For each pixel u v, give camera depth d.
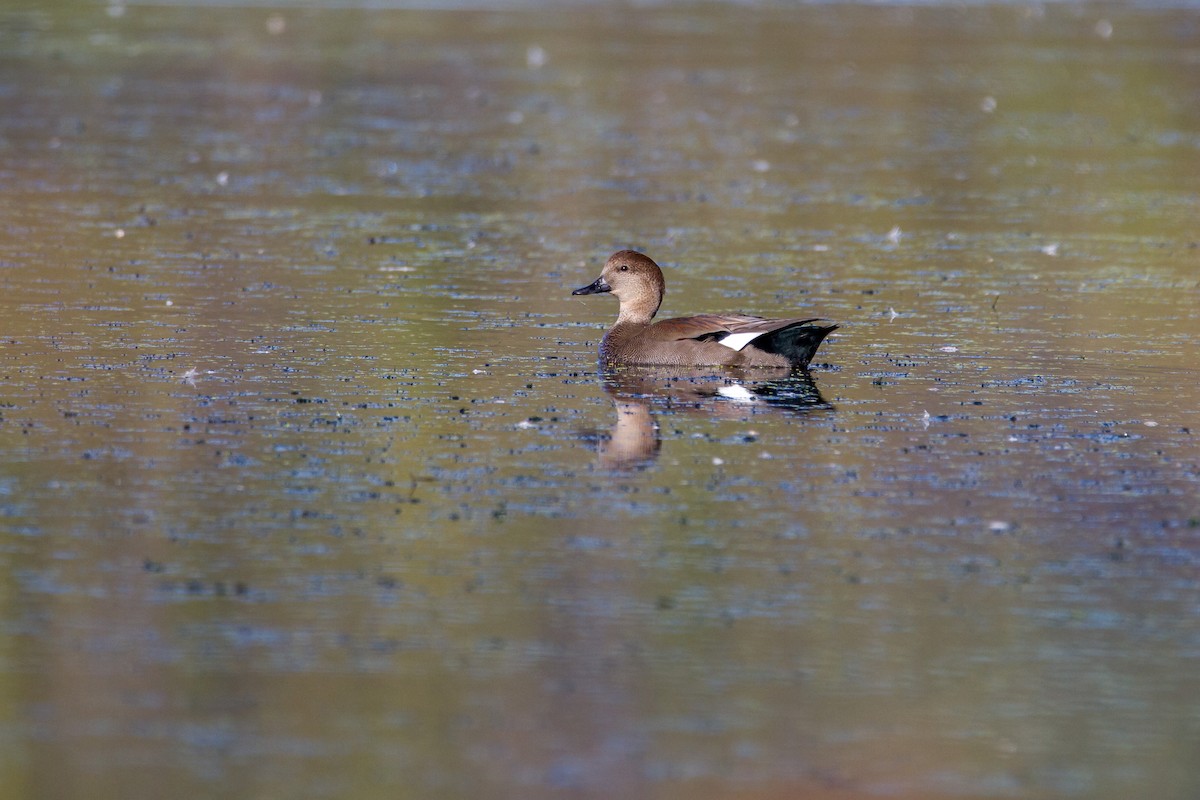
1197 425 15.46
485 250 24.05
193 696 9.59
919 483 13.59
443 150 32.25
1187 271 23.31
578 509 12.80
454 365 17.42
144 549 11.78
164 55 42.69
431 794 8.59
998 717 9.54
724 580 11.43
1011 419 15.59
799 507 12.96
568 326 19.56
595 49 45.53
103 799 8.46
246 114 35.41
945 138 34.94
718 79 41.28
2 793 8.49
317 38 46.31
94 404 15.46
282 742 9.09
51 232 24.14
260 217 25.81
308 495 13.00
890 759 9.05
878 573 11.62
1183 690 9.91
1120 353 18.47
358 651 10.21
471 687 9.78
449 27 49.16
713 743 9.19
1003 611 10.99
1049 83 41.62
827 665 10.16
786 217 26.97
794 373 17.44
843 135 35.00
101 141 31.94
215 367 17.00
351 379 16.67
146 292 20.55
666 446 14.52
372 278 21.91
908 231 26.00
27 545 11.80
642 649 10.33
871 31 50.00
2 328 18.45
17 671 9.82
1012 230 26.25
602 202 27.92
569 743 9.15
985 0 57.47
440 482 13.38
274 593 11.05
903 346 18.75
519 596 11.09
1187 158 33.22
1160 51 46.50
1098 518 12.80
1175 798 8.69
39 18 48.88
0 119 33.75
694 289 21.73
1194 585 11.48
